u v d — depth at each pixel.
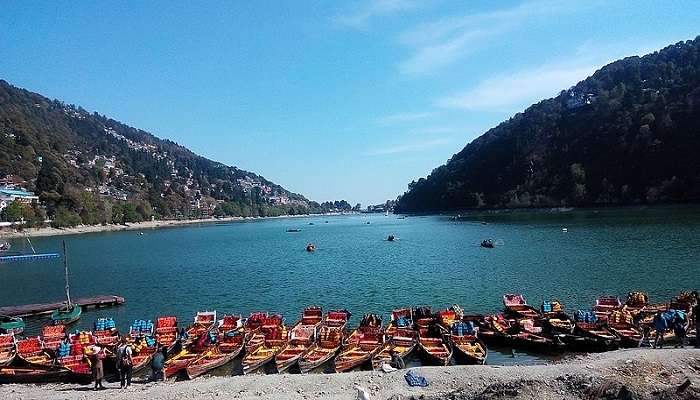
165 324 42.09
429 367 29.17
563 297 53.34
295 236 171.88
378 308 52.66
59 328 40.88
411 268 78.75
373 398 24.62
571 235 110.56
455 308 43.94
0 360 33.59
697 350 28.86
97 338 37.91
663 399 19.86
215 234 194.62
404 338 36.16
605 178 192.00
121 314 54.59
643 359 27.52
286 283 70.12
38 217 190.88
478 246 104.69
